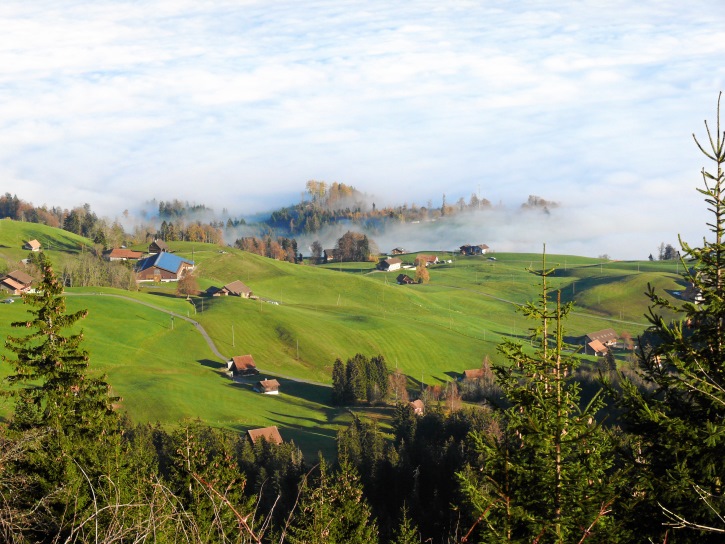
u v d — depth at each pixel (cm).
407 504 5656
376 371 12081
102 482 2136
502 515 1334
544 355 1473
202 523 1980
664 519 1359
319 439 8944
